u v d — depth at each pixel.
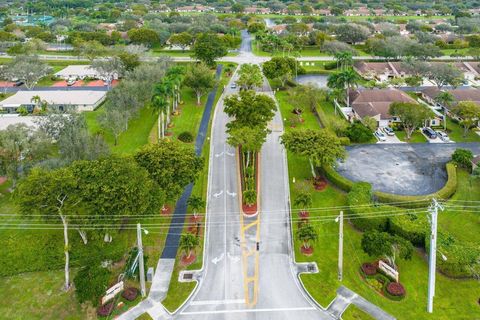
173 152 76.19
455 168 92.62
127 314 56.56
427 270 64.19
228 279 63.00
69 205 59.72
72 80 167.75
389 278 62.00
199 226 74.81
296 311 57.19
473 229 73.25
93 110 134.38
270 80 168.88
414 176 91.69
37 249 66.81
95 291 55.59
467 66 179.12
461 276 62.41
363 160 99.75
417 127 115.69
